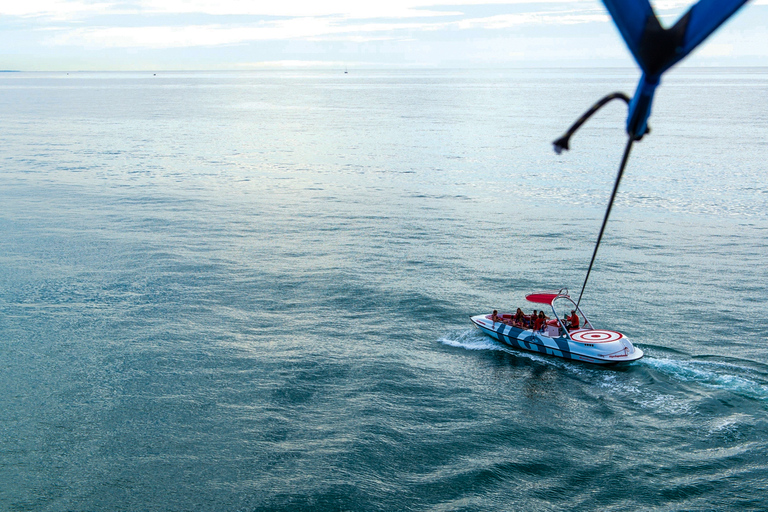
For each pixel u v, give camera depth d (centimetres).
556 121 14100
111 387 2502
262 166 8181
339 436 2169
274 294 3591
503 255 4362
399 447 2102
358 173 7719
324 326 3153
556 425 2239
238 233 4903
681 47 229
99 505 1819
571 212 5684
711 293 3575
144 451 2077
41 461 2022
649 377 2566
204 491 1880
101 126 12850
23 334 2988
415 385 2548
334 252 4419
